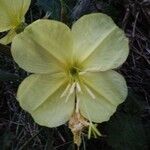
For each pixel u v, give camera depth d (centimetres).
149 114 16
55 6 15
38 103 12
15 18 13
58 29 11
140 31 18
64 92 12
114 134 15
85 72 12
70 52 12
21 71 16
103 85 12
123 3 18
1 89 17
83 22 11
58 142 16
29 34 11
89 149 16
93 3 16
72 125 12
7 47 14
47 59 11
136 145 15
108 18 11
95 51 11
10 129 17
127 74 17
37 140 16
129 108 15
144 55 17
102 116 12
